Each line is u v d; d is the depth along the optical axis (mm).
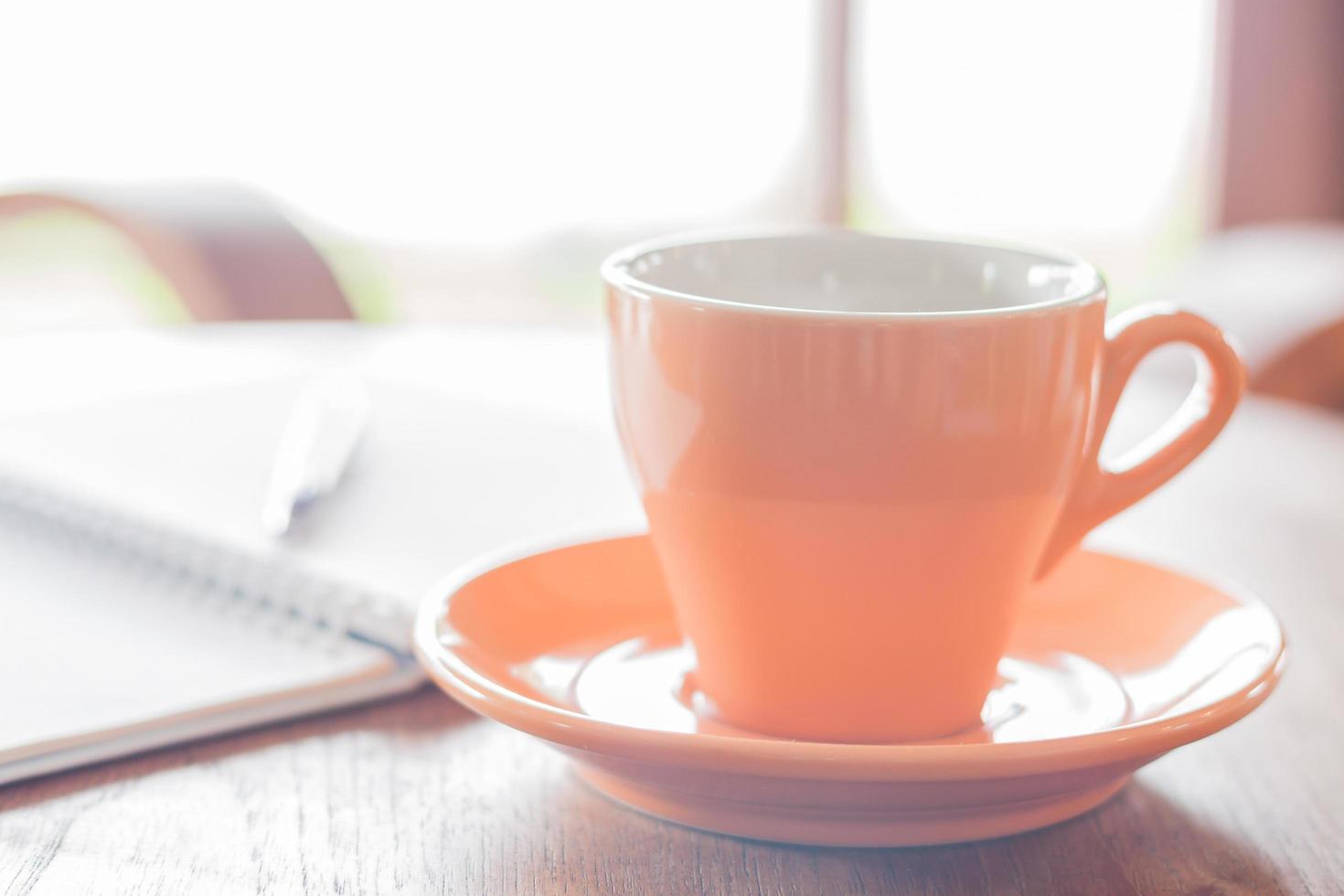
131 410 656
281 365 803
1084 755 396
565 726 402
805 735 437
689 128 2754
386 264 2713
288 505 539
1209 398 457
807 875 407
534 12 2678
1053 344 418
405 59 2648
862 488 415
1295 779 444
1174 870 412
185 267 905
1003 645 440
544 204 2754
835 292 479
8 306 2090
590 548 496
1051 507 431
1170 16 2641
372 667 466
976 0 2660
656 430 427
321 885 401
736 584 429
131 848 410
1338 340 1198
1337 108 2547
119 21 2441
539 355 872
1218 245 1659
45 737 431
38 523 547
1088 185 2750
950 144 2729
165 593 504
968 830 413
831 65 2658
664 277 464
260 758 443
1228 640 456
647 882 404
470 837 417
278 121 2621
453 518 553
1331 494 629
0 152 2410
